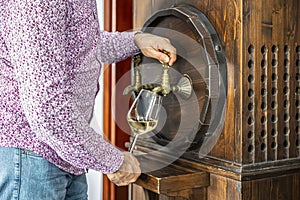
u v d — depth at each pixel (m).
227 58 1.09
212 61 1.11
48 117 0.80
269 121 1.11
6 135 0.90
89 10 0.88
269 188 1.11
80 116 0.84
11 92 0.89
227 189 1.10
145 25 1.34
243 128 1.07
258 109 1.09
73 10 0.83
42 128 0.81
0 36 0.85
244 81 1.07
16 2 0.79
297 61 1.15
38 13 0.77
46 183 0.93
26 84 0.79
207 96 1.12
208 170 1.16
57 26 0.79
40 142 0.90
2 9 0.82
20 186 0.91
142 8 1.46
